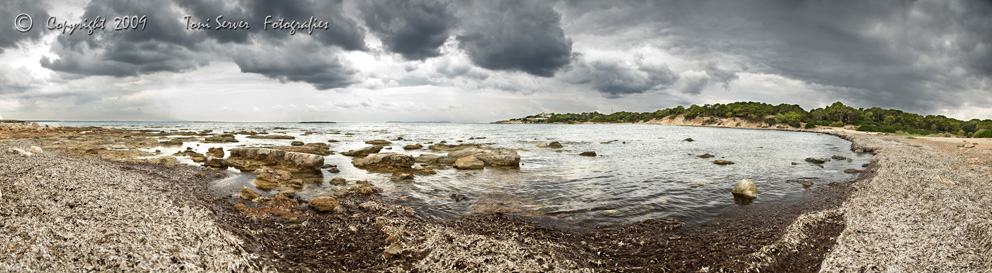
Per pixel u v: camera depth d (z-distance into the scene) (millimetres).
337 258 10273
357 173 26125
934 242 11180
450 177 24766
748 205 17422
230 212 14211
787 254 10945
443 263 9852
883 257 10266
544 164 31859
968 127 124625
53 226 9727
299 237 11883
